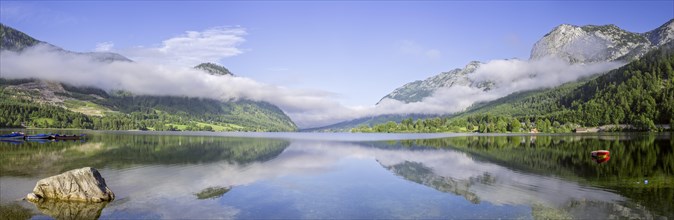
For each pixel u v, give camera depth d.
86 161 68.44
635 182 46.78
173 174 54.31
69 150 90.38
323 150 104.56
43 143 113.81
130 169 59.06
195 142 139.38
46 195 37.22
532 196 39.88
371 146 122.88
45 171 54.78
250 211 34.38
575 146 109.12
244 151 98.62
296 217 32.59
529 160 73.19
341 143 143.25
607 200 37.50
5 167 59.06
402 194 41.69
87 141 128.62
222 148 108.56
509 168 61.53
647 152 85.00
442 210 34.75
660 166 60.56
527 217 32.28
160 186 45.06
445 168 62.88
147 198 38.62
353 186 46.34
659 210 33.59
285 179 51.34
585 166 62.34
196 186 45.44
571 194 40.44
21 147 97.00
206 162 70.19
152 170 58.19
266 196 40.47
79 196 36.75
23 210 32.97
